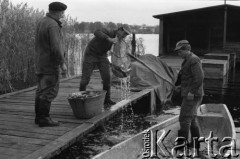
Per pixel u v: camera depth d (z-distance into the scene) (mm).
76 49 13078
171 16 20672
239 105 9445
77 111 5867
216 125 6344
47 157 4363
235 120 7891
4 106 6855
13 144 4727
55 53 5078
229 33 20562
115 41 6254
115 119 7805
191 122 5316
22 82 10547
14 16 10102
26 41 10344
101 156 4227
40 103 5375
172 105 9539
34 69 10656
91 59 6664
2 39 9430
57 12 5203
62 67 5215
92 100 5867
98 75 11516
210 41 20734
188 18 21016
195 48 21094
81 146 5918
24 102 7227
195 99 5117
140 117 8055
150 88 8930
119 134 6645
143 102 8664
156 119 7914
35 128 5398
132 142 4863
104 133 6688
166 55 20547
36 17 10969
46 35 5105
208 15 20625
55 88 5430
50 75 5289
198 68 4941
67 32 12508
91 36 13539
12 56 9938
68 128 5410
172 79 10359
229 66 17312
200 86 5059
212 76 14469
